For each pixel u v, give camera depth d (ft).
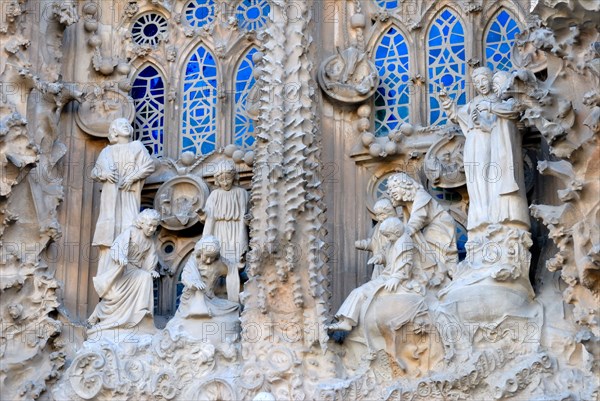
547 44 57.57
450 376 59.62
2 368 61.98
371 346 60.75
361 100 65.41
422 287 60.85
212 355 61.57
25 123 62.59
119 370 61.67
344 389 60.34
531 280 61.52
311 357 61.11
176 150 67.62
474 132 62.13
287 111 62.69
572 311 59.67
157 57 68.64
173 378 61.52
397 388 60.03
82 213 66.08
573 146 57.31
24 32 64.54
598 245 56.39
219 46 68.08
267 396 59.62
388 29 67.15
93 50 67.77
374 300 60.85
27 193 63.36
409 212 62.54
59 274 64.85
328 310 61.77
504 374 59.57
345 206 64.95
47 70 65.26
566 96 57.88
